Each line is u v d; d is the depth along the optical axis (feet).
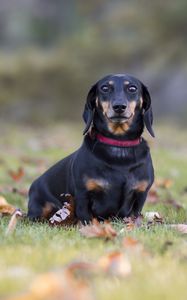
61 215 20.20
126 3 111.24
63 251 15.24
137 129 20.18
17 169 36.65
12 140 59.41
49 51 121.90
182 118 88.12
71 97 105.40
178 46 99.60
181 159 45.01
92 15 119.03
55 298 11.14
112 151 19.67
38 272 13.32
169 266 14.10
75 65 107.34
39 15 147.23
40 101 105.19
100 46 107.76
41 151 48.55
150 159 20.47
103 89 20.20
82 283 12.37
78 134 71.31
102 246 15.94
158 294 11.87
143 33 106.01
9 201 25.90
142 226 18.88
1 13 150.41
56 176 21.65
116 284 12.65
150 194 27.50
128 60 105.29
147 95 20.61
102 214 20.04
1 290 12.11
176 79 94.22
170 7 103.35
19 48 137.49
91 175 19.56
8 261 14.24
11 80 107.45
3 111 101.65
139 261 14.46
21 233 17.42
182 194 29.89
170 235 17.54
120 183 19.56
